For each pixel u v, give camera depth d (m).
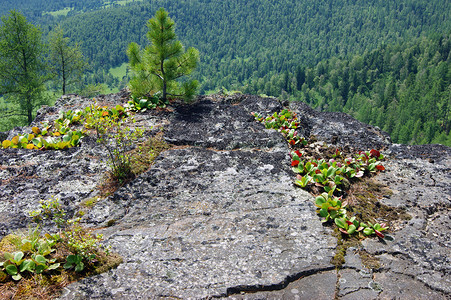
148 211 4.99
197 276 3.74
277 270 3.82
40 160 6.26
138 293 3.51
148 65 9.07
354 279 3.74
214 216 4.84
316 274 3.82
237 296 3.52
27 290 3.44
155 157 6.55
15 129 7.97
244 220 4.73
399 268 3.90
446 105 106.06
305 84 157.38
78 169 6.00
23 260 3.64
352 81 151.00
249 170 6.06
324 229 4.55
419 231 4.59
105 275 3.75
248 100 9.80
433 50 154.50
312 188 5.62
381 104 125.69
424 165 6.43
